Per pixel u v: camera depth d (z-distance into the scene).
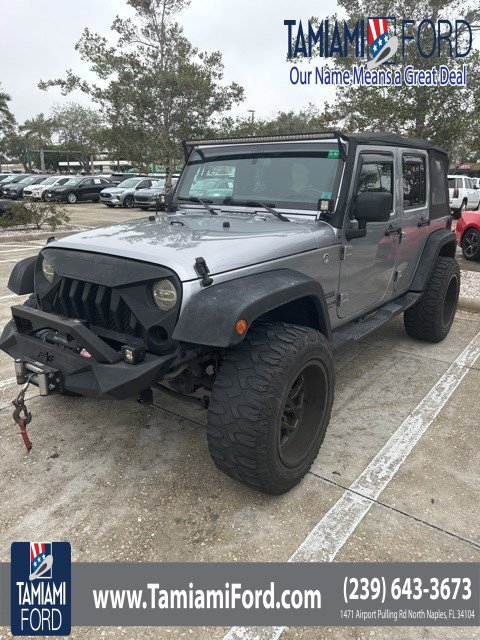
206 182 3.96
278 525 2.63
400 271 4.48
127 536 2.55
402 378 4.40
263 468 2.55
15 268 3.42
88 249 2.80
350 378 4.39
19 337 2.93
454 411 3.82
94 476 3.00
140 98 20.44
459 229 10.66
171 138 21.59
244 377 2.50
